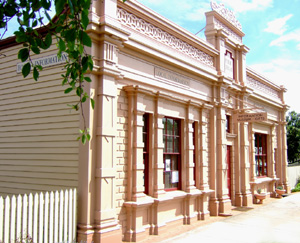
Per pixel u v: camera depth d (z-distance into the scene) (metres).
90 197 7.43
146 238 8.90
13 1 3.72
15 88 9.53
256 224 11.06
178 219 10.48
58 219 7.01
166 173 10.54
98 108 7.79
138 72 9.26
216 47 13.38
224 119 13.34
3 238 6.02
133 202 8.52
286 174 21.08
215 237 9.23
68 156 7.94
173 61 10.44
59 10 3.06
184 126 11.23
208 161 12.59
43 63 8.86
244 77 15.59
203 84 12.48
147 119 9.80
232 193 14.45
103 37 7.83
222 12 14.02
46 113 8.60
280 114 21.33
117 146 8.48
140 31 9.38
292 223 11.33
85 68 3.79
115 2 8.34
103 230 7.40
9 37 9.66
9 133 9.48
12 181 9.16
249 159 16.41
